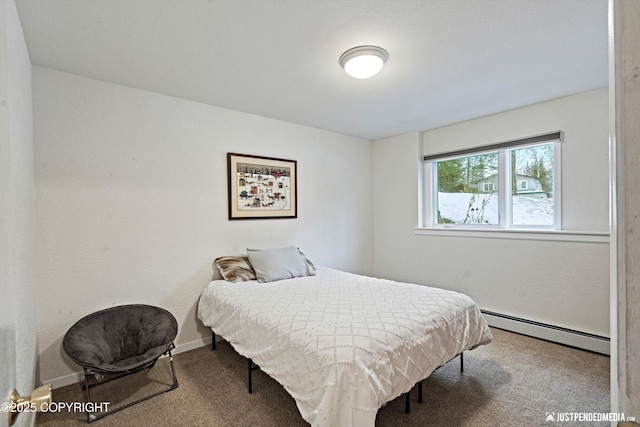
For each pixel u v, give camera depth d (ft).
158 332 7.43
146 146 8.36
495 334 9.82
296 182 11.64
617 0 1.43
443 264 11.93
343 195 13.25
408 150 13.01
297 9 5.08
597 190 8.62
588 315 8.67
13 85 4.45
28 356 5.27
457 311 6.66
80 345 6.41
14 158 4.32
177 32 5.69
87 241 7.47
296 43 6.09
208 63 6.88
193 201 9.17
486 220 11.15
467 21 5.43
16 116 4.65
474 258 11.05
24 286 5.06
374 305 6.54
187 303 9.04
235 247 10.02
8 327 1.92
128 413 6.11
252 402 6.44
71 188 7.26
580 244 8.80
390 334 5.23
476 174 11.42
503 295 10.34
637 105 1.35
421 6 5.03
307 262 10.42
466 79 7.80
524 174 10.21
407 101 9.32
